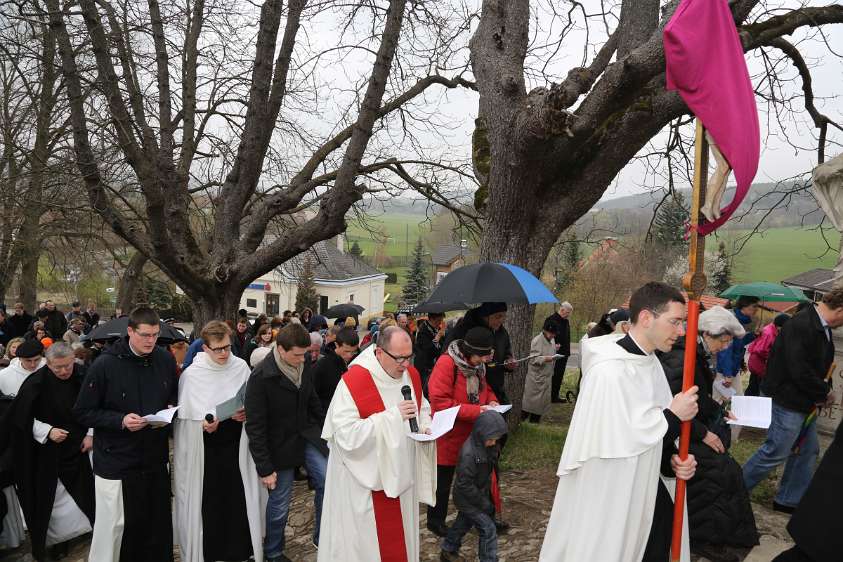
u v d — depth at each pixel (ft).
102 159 27.48
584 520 9.29
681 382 12.30
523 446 21.59
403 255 185.78
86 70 25.34
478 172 23.41
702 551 12.83
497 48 20.71
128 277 51.16
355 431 11.19
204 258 28.12
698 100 9.85
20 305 46.93
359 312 33.81
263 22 25.94
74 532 17.13
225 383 15.19
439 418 12.56
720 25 10.06
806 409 14.40
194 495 14.75
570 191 21.15
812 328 14.19
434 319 24.11
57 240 52.47
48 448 16.55
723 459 12.89
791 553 9.38
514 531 15.62
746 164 9.87
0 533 17.26
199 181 37.09
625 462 9.05
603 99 17.01
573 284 84.12
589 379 9.50
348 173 24.30
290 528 17.75
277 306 119.65
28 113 34.04
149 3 26.18
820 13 20.75
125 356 14.23
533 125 18.02
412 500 12.04
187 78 30.83
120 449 14.06
